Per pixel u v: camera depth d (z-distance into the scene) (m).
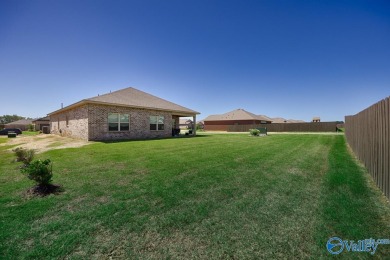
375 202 3.53
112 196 3.74
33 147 10.99
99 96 15.93
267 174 5.35
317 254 2.12
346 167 6.24
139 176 5.09
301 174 5.38
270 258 2.06
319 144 12.73
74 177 4.99
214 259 2.04
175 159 7.30
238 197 3.74
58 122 20.91
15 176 5.15
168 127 19.77
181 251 2.17
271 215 3.02
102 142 13.30
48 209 3.17
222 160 7.16
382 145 4.14
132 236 2.45
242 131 39.62
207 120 48.88
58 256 2.06
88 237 2.41
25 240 2.33
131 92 19.91
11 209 3.16
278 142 13.87
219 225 2.73
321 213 3.09
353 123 9.58
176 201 3.53
